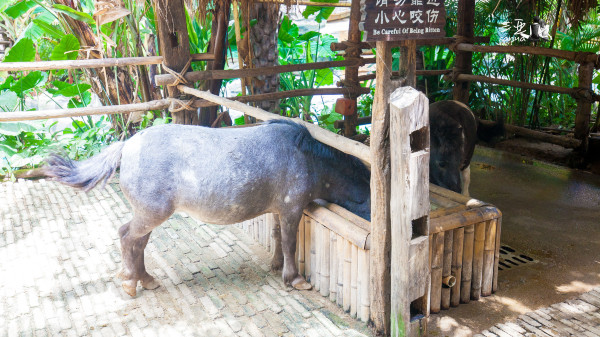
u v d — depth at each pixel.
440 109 4.38
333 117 7.75
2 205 5.24
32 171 6.14
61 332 3.20
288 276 3.73
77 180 3.35
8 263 4.06
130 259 3.54
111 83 6.83
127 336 3.17
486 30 8.16
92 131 6.63
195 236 4.58
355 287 3.33
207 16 6.30
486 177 6.15
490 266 3.58
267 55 6.38
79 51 6.53
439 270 3.34
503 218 4.96
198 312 3.42
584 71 6.11
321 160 3.55
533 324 3.24
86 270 3.96
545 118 8.06
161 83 5.23
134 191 3.28
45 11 6.52
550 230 4.68
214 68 5.94
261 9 6.15
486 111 7.85
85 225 4.79
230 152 3.33
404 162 2.68
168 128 3.38
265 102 6.45
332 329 3.23
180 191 3.31
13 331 3.20
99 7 5.55
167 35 5.16
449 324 3.31
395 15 2.60
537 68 7.42
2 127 5.99
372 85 8.62
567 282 3.82
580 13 6.30
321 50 9.27
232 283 3.80
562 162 6.58
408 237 2.80
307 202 3.59
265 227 4.28
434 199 3.76
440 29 2.77
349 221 3.38
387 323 3.13
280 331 3.21
